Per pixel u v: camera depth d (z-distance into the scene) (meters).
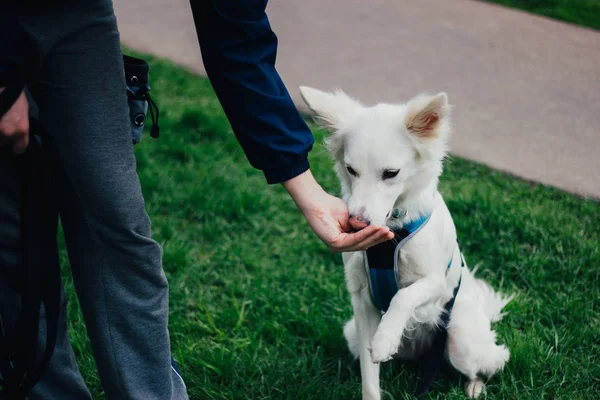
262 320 3.22
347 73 6.36
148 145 5.00
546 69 6.46
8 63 1.62
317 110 2.67
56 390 2.13
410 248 2.49
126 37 7.40
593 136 5.21
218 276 3.61
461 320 2.77
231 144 5.07
